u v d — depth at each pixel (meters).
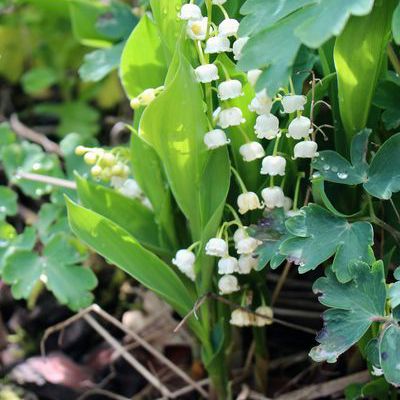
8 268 0.51
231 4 0.44
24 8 0.71
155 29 0.45
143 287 0.57
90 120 0.68
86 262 0.58
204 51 0.43
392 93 0.44
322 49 0.44
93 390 0.53
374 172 0.42
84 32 0.55
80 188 0.47
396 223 0.45
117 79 0.68
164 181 0.47
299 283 0.54
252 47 0.39
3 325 0.57
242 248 0.43
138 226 0.48
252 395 0.50
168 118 0.42
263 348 0.50
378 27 0.41
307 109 0.44
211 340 0.48
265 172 0.43
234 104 0.43
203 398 0.52
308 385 0.51
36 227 0.53
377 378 0.46
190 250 0.45
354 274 0.41
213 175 0.44
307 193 0.44
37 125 0.71
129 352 0.55
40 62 0.72
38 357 0.55
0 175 0.63
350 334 0.40
